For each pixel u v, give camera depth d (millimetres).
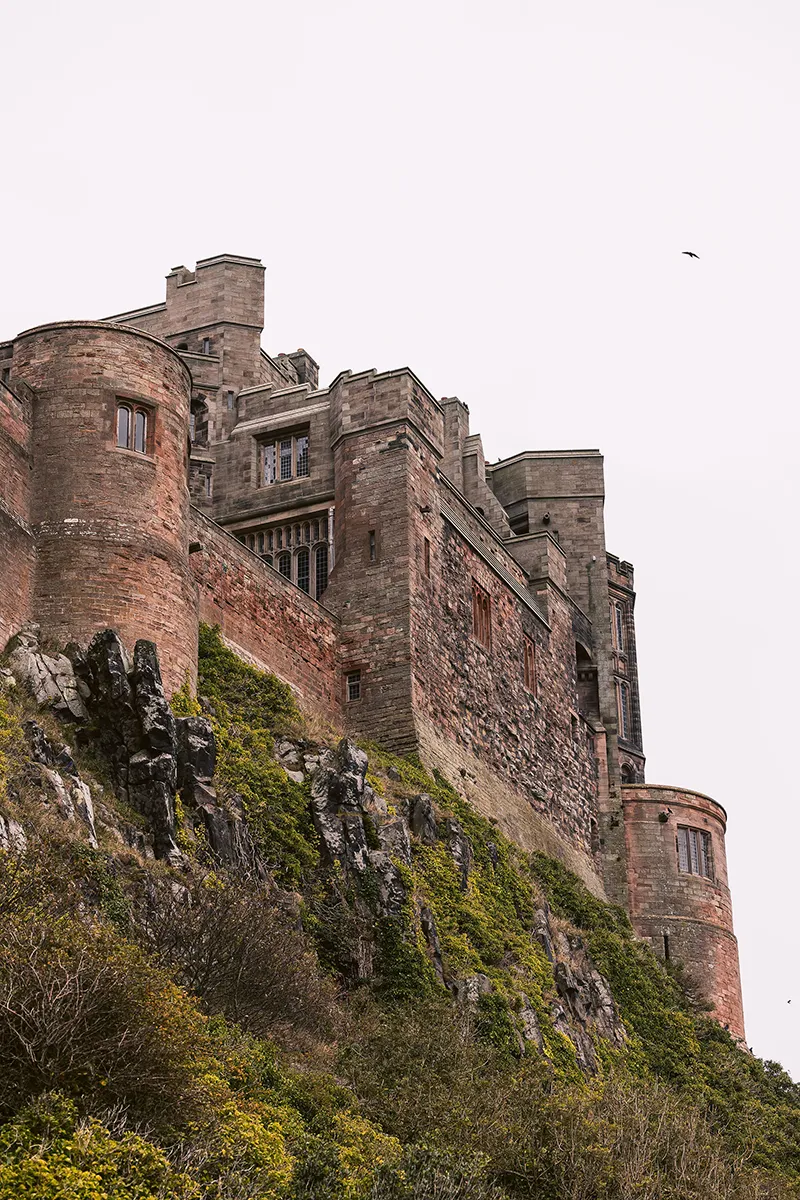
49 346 50812
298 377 85062
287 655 58500
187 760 46125
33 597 47812
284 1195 31031
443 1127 39281
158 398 51406
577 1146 40250
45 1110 28625
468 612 66688
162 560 49594
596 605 81375
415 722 59969
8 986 30281
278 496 66750
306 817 50281
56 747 43156
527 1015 51750
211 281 76625
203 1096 31781
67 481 49188
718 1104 59469
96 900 38781
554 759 72312
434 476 66188
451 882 54250
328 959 47000
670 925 75500
